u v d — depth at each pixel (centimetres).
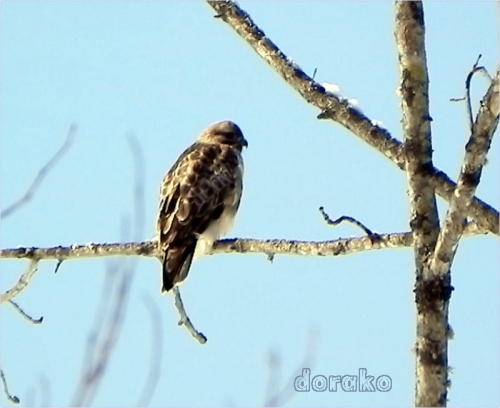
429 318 962
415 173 995
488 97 880
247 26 1274
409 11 1004
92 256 1288
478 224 1145
